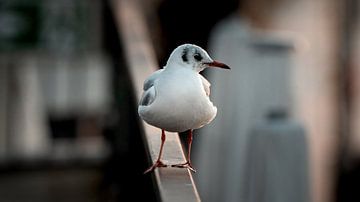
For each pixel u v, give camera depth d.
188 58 5.55
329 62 22.20
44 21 12.52
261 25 24.66
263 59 9.86
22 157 12.63
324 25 27.12
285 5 30.50
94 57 13.52
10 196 11.52
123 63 9.93
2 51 12.52
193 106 5.37
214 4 14.09
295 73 9.95
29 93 14.41
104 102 13.73
